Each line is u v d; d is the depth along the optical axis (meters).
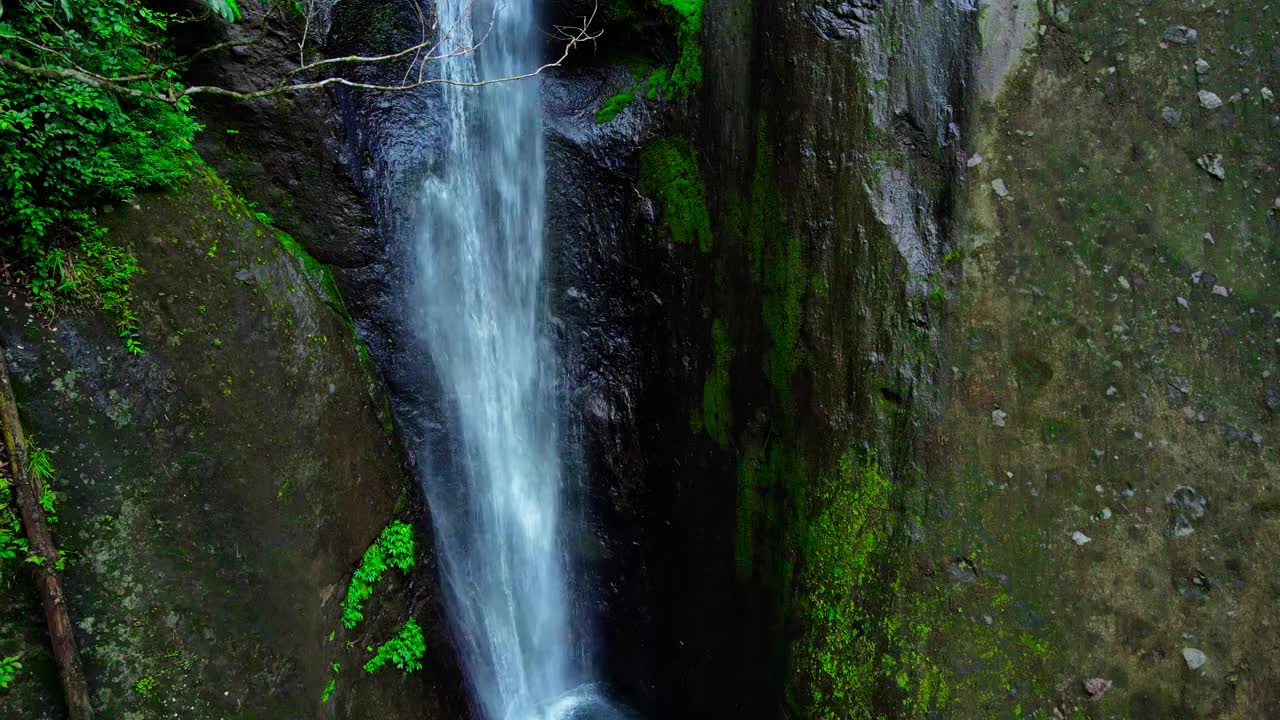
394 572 6.23
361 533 5.88
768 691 6.02
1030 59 4.84
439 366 7.24
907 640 5.11
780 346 5.77
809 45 5.41
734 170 6.09
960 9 4.94
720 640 6.62
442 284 7.29
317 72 6.20
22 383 4.11
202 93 5.81
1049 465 4.81
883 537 5.22
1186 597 4.54
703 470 6.69
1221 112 4.55
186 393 4.73
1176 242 4.63
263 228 5.71
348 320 6.53
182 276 4.87
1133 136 4.69
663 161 6.77
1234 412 4.51
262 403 5.17
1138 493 4.64
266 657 4.87
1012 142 4.87
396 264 6.97
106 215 4.59
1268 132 4.49
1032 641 4.80
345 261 6.62
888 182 5.17
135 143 4.84
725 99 6.13
